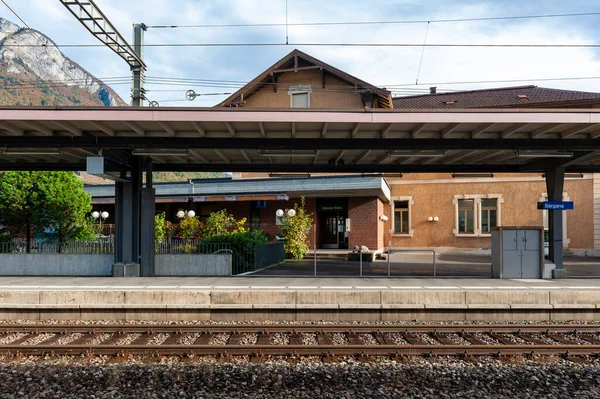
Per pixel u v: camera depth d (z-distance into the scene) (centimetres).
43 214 1928
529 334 882
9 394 578
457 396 575
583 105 2464
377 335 868
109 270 1452
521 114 982
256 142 1148
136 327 886
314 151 1242
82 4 1070
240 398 562
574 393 587
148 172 1397
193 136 1141
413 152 1209
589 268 1773
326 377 631
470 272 1572
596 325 938
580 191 2503
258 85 2469
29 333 885
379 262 2047
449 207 2709
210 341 827
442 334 876
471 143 1150
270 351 748
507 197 2619
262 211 2592
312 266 1802
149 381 611
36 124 1037
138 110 980
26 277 1355
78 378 621
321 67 2364
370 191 2272
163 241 1564
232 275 1413
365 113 991
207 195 2527
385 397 570
